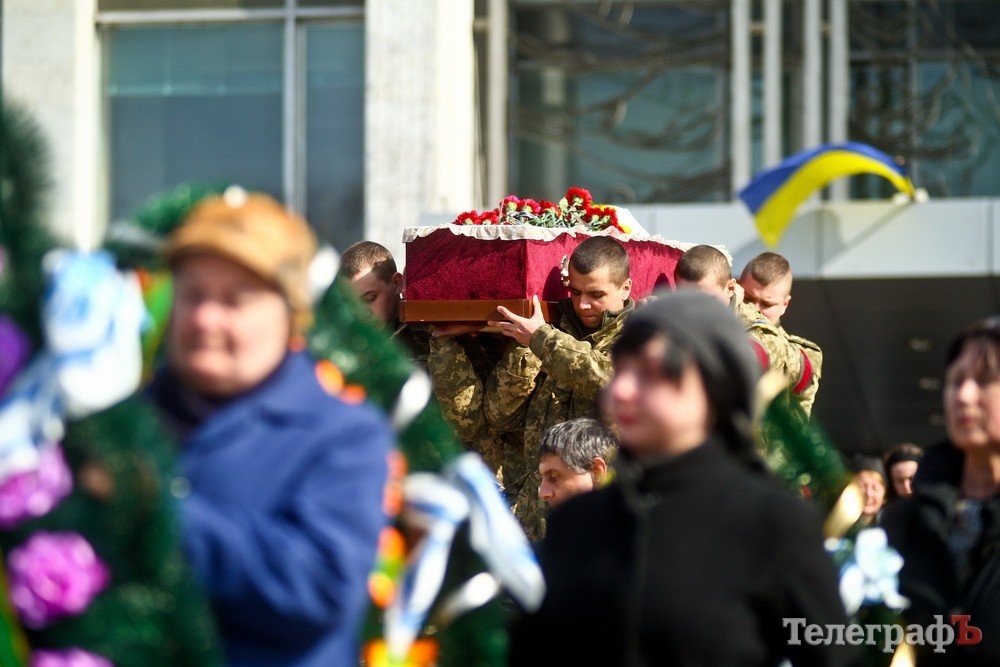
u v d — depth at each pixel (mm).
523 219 14320
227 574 6184
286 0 36031
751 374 7789
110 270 6207
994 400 8469
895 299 35625
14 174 6395
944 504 8711
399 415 7434
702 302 7824
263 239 6492
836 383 44375
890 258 33469
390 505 7184
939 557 8641
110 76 36188
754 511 7590
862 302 36000
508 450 13812
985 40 37438
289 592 6184
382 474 6594
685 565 7539
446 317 13609
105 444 6059
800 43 37531
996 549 8531
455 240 13672
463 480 7367
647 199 37531
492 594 7555
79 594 6043
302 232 6738
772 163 37156
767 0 37188
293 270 6598
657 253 15305
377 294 14477
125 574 6133
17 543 6059
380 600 7113
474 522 7309
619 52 37812
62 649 6102
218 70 36188
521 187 37812
